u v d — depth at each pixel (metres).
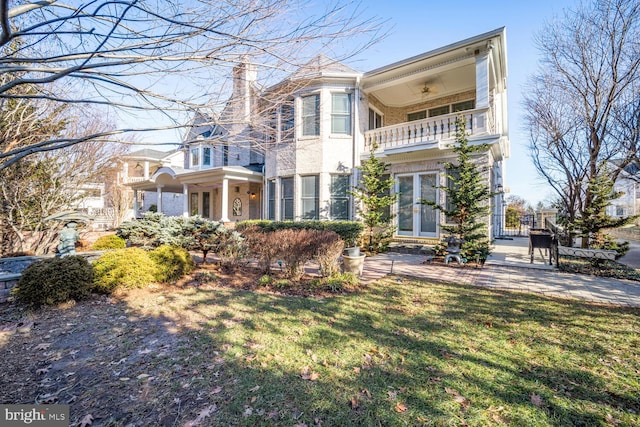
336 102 12.22
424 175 10.98
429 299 5.32
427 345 3.54
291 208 12.92
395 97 13.48
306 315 4.54
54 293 4.85
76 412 2.41
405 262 8.95
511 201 40.59
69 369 3.06
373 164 10.73
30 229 9.21
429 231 10.85
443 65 10.40
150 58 2.93
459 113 9.98
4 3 1.93
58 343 3.63
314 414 2.38
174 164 23.17
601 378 2.84
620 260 9.36
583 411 2.40
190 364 3.13
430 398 2.56
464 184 8.47
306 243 6.48
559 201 13.17
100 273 5.55
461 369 3.02
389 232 10.64
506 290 5.87
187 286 6.23
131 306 4.98
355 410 2.42
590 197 9.23
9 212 8.52
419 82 11.86
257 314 4.57
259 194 16.89
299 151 12.46
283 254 6.56
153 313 4.64
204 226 8.29
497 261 8.74
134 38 2.88
